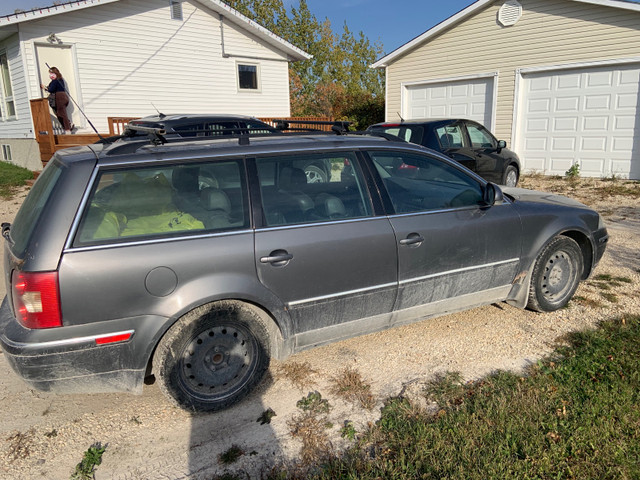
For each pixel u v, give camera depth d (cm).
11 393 346
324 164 351
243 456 282
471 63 1381
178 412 325
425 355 383
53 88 1280
